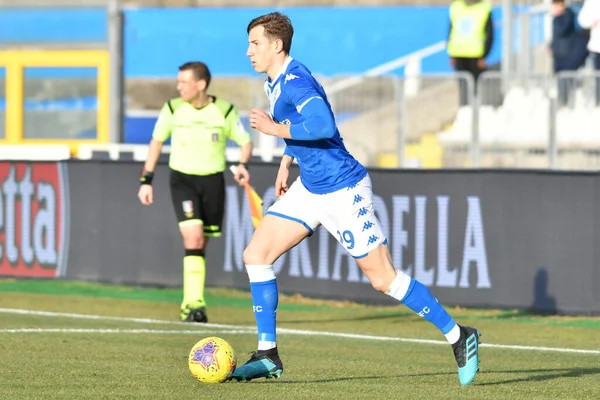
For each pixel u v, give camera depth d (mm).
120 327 33781
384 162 56656
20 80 66375
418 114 56000
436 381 24031
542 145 54125
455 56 60500
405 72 66812
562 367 26859
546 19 61281
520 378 24750
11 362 25875
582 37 57656
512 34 61688
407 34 68500
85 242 45938
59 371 24562
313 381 23719
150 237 44875
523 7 63031
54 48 66000
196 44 71125
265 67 22422
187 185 36062
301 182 22969
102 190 45594
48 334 31469
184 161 35906
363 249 22516
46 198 46500
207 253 44094
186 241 35906
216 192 36281
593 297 38000
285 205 22984
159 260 44812
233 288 43688
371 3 74125
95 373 24328
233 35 70688
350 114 57156
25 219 46812
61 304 40031
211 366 22562
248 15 70562
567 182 38188
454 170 39750
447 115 55500
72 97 66000
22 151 53781
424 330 34938
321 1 75438
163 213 44656
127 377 23781
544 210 38500
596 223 37875
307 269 42531
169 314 37906
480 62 60188
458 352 22672
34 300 41031
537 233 38594
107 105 65625
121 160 45219
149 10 71500
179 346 29438
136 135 70062
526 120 54406
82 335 31438
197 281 35812
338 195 22391
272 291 23000
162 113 36281
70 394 21547
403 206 40625
